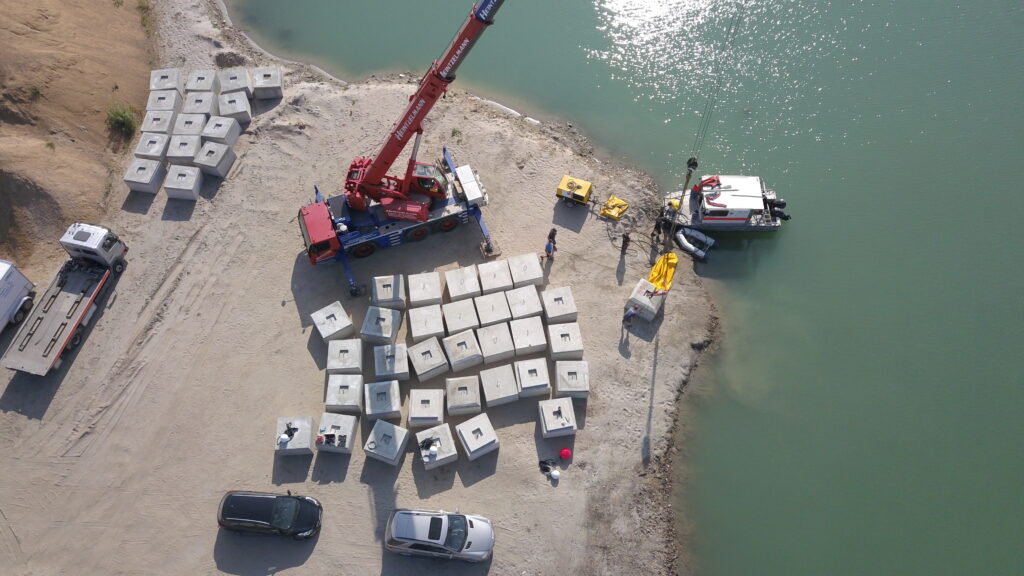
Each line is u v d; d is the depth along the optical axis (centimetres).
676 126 4528
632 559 2945
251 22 5159
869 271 3806
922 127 4375
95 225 3750
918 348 3525
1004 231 3891
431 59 4931
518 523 2975
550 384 3347
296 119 4359
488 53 4941
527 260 3644
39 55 4138
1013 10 4878
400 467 3105
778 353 3550
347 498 3027
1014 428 3269
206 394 3325
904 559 2969
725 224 3900
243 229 3888
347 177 3716
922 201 4050
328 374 3378
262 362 3434
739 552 3016
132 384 3347
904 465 3192
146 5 5044
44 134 4012
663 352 3506
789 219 4016
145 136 4109
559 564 2895
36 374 3238
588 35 5031
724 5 5116
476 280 3584
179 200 3978
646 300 3497
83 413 3259
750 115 4547
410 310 3459
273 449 3161
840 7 5038
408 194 3709
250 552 2897
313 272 3747
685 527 3078
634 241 3912
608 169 4312
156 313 3572
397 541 2775
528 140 4350
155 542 2931
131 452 3158
